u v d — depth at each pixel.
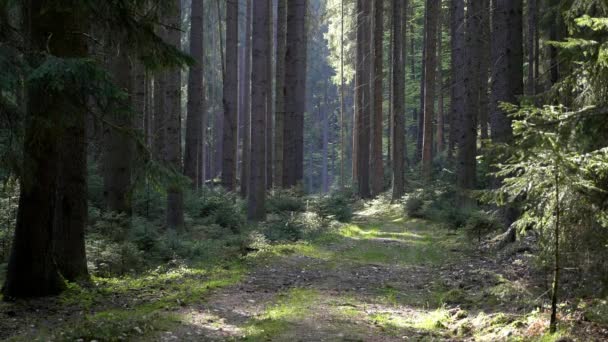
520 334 6.62
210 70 49.50
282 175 28.52
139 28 9.19
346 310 8.88
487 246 13.83
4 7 7.73
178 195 17.33
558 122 6.08
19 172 7.77
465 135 21.62
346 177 69.19
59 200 10.33
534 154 5.93
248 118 35.50
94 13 8.89
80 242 10.52
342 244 16.86
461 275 11.38
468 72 21.89
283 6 29.56
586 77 6.77
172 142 17.55
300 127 27.97
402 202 26.69
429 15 28.55
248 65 36.56
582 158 5.94
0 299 8.94
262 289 10.42
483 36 27.16
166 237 14.93
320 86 85.69
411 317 8.66
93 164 20.44
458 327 7.61
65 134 10.28
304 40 28.75
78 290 9.63
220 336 7.11
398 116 29.56
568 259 6.47
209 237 16.91
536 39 27.20
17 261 9.10
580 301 6.91
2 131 7.43
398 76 29.50
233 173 25.69
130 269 12.16
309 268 12.84
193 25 19.50
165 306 8.62
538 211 6.43
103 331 6.66
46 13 8.66
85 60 7.31
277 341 6.99
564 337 6.00
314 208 23.44
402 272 12.62
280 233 17.33
